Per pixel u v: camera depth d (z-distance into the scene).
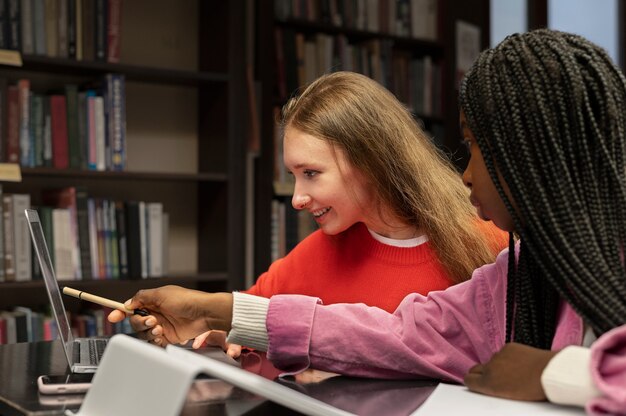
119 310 1.35
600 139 0.94
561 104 0.96
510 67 1.01
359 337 1.19
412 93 3.65
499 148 1.00
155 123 3.25
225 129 3.12
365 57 3.46
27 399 1.07
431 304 1.23
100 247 2.89
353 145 1.48
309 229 3.29
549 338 1.04
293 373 1.22
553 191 0.96
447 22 3.73
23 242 2.74
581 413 0.88
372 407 1.02
